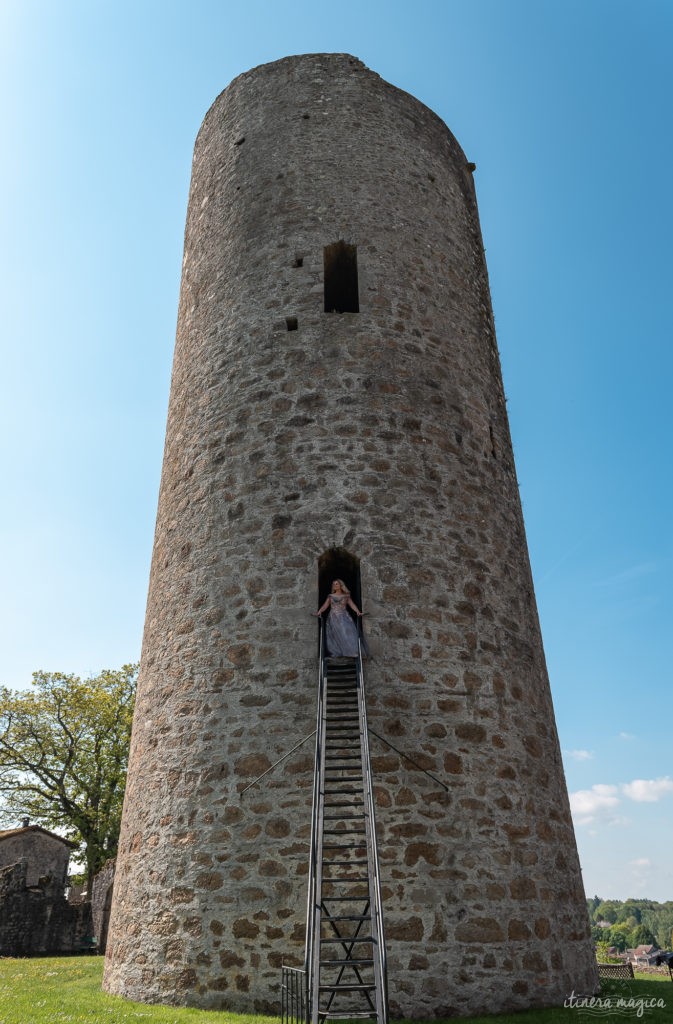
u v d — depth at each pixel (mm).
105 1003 7656
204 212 13406
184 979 7652
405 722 8547
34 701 29094
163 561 10672
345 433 10094
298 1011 6242
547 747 9703
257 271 11648
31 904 20391
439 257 12438
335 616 8844
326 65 13594
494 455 11492
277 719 8523
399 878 7711
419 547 9633
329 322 10922
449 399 11117
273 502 9742
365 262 11539
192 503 10531
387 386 10586
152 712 9602
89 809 28031
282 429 10195
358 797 8039
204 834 8203
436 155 13680
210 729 8734
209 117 14516
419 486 10062
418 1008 7199
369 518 9586
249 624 9117
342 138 12773
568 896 8820
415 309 11531
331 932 7438
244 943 7535
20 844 29484
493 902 7965
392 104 13492
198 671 9188
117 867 9422
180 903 8023
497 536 10633
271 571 9336
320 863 6387
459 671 9102
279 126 13016
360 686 7965
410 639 9016
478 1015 7344
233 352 11188
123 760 29047
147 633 10555
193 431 11156
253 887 7754
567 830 9445
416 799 8148
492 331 13258
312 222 11828
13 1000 7816
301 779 8164
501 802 8586
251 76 13953
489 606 9883
